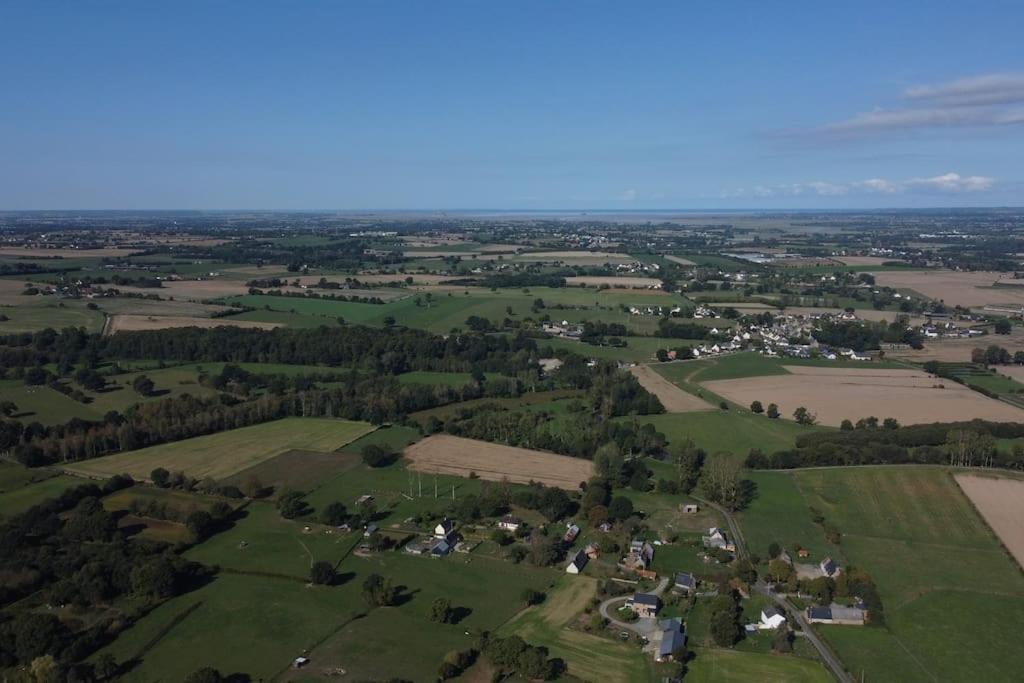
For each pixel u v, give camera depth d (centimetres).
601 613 12569
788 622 12288
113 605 12675
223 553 14625
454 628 12088
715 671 11025
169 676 10825
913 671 11044
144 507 16062
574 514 16650
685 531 15738
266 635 11875
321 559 14400
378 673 10850
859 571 13412
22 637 11194
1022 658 11331
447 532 15338
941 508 16238
